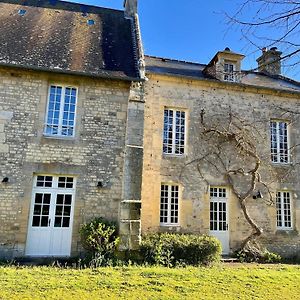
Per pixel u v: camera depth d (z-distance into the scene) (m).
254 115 13.94
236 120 13.68
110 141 10.60
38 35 11.88
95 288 6.50
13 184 9.78
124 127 10.77
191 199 12.69
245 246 12.48
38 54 10.76
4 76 10.27
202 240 10.43
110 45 12.52
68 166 10.20
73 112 10.80
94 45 12.23
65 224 10.09
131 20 14.87
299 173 14.11
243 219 13.12
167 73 13.12
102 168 10.40
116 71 10.88
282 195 14.03
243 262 11.41
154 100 13.04
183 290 6.59
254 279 7.88
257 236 12.68
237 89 13.90
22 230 9.59
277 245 13.23
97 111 10.70
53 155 10.18
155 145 12.74
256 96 14.14
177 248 9.91
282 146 14.40
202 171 13.00
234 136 13.34
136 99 10.77
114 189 10.34
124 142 10.66
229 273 8.42
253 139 13.72
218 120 13.50
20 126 10.13
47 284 6.60
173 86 13.34
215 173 13.12
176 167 12.80
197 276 7.85
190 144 13.09
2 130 9.99
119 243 9.51
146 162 12.52
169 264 9.37
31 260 9.28
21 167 9.92
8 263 8.81
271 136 14.34
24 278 7.02
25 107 10.26
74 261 9.30
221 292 6.61
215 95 13.70
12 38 11.25
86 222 10.00
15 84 10.31
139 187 10.13
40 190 10.10
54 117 10.62
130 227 9.69
